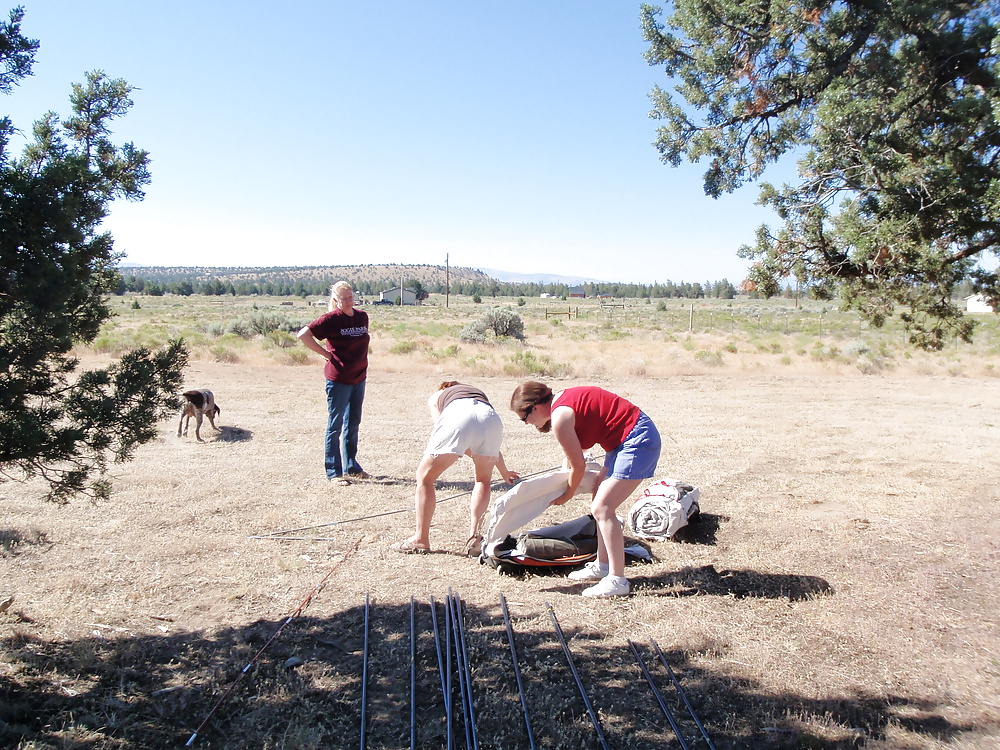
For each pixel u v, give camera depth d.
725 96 7.85
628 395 15.41
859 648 3.91
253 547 5.51
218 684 3.54
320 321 7.30
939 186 5.84
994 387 17.64
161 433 10.07
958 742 3.04
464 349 26.47
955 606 4.46
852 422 12.08
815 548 5.56
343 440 7.74
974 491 7.38
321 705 3.37
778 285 7.16
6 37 2.92
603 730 3.15
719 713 3.29
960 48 6.08
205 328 35.50
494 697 3.38
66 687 3.49
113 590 4.64
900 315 7.20
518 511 5.16
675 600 4.55
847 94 6.34
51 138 3.28
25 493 6.77
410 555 5.38
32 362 3.04
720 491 7.36
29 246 2.91
